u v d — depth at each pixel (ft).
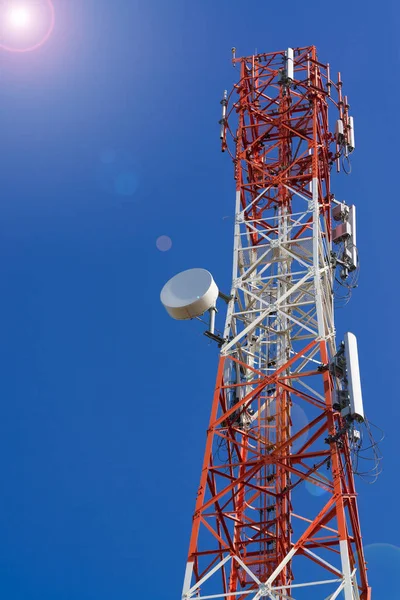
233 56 155.12
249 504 113.70
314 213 128.26
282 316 128.16
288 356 124.88
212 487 108.68
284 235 128.57
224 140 146.30
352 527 103.81
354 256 137.80
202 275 125.08
